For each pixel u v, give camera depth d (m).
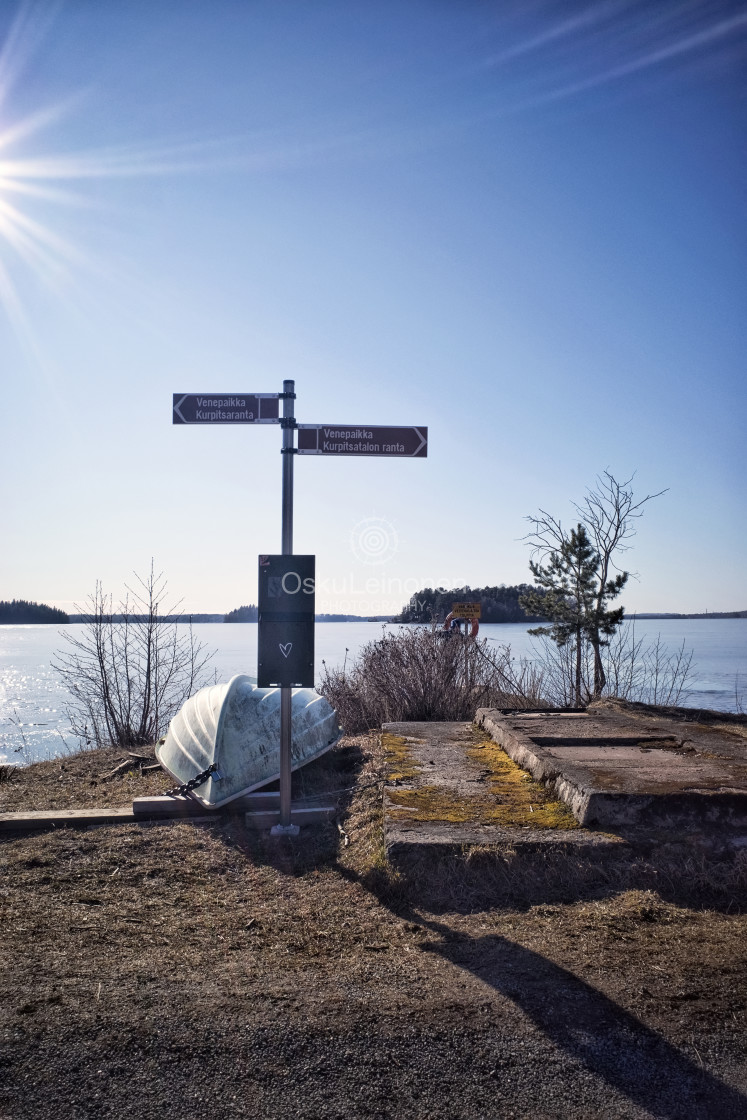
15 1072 2.46
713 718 8.48
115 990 3.03
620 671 12.16
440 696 10.16
